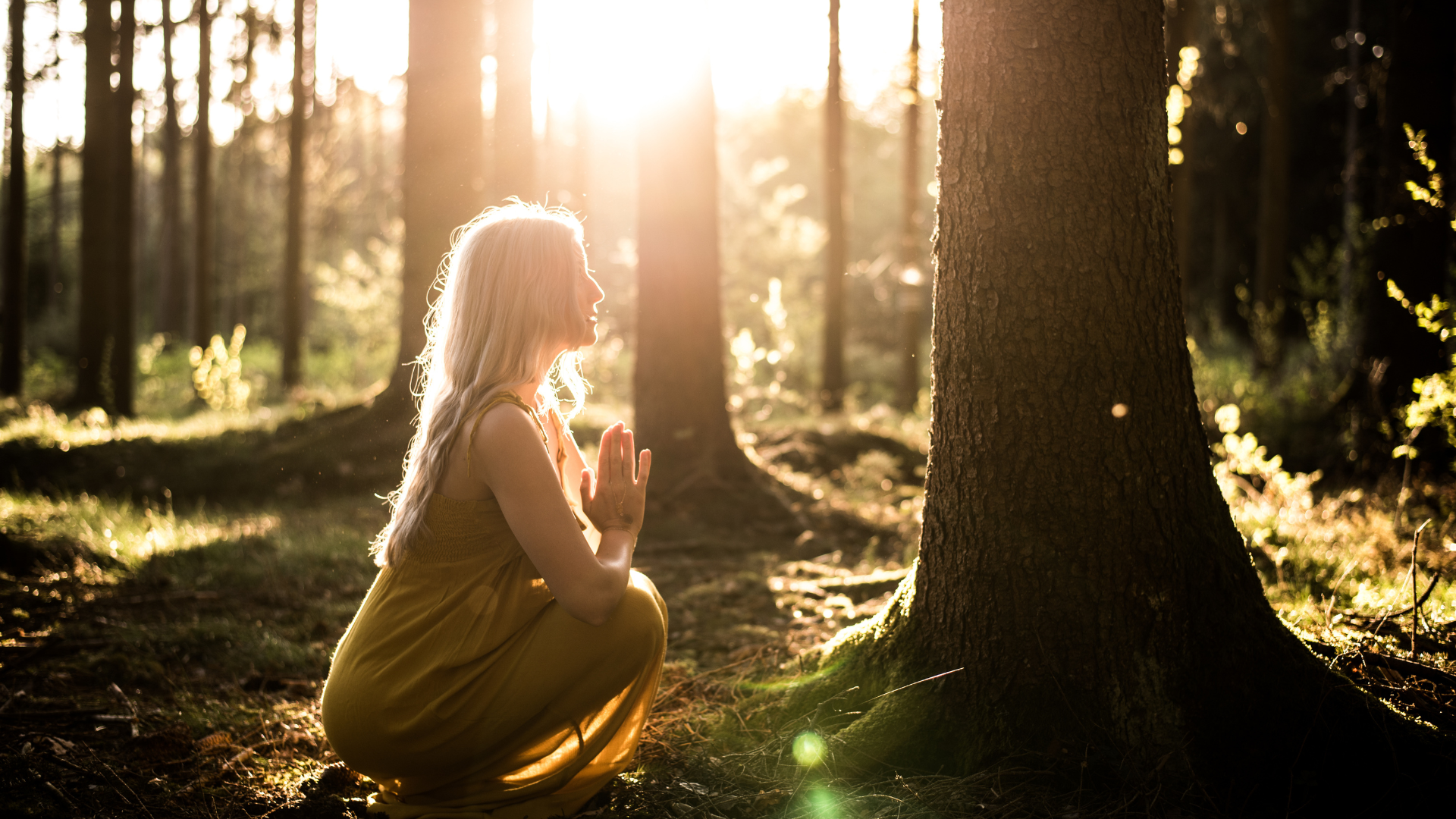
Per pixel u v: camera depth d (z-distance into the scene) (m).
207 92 15.60
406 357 8.12
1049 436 2.55
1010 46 2.57
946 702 2.62
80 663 3.84
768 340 17.64
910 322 15.22
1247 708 2.45
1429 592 3.04
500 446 2.14
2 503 6.71
